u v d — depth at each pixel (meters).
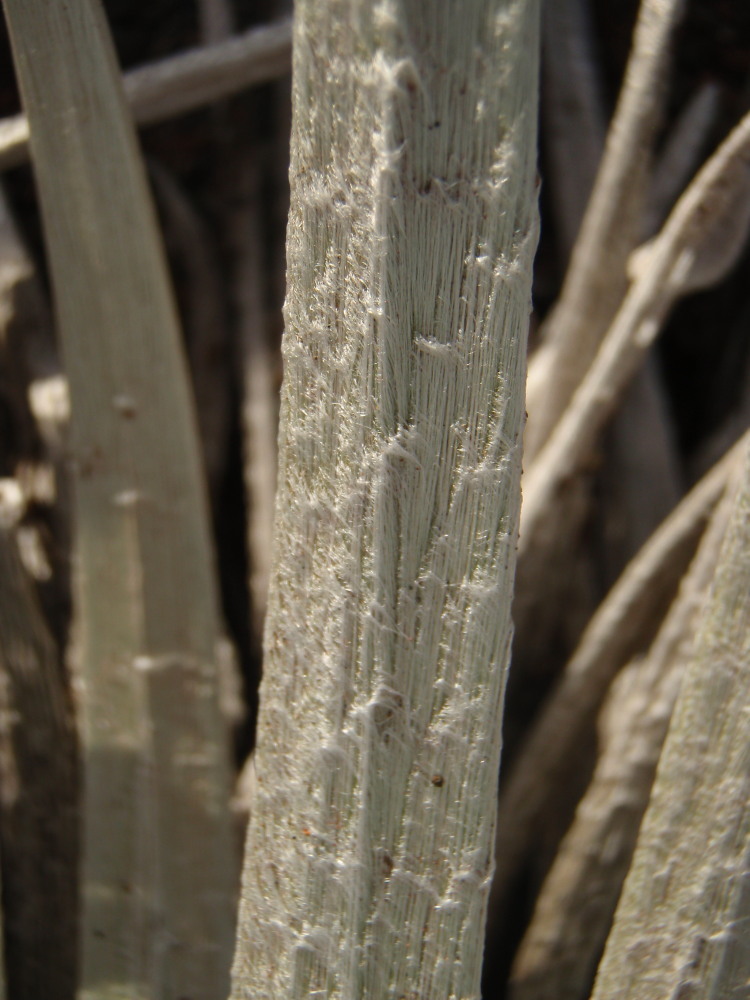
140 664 0.07
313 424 0.05
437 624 0.05
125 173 0.06
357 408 0.05
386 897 0.05
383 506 0.05
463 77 0.05
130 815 0.07
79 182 0.06
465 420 0.05
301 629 0.05
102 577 0.07
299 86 0.05
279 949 0.06
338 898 0.06
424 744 0.05
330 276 0.05
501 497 0.05
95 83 0.06
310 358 0.05
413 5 0.05
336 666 0.05
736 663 0.06
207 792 0.07
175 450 0.07
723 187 0.07
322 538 0.05
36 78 0.06
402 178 0.05
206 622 0.07
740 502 0.06
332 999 0.06
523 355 0.05
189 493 0.07
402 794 0.05
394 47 0.05
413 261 0.05
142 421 0.07
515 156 0.05
